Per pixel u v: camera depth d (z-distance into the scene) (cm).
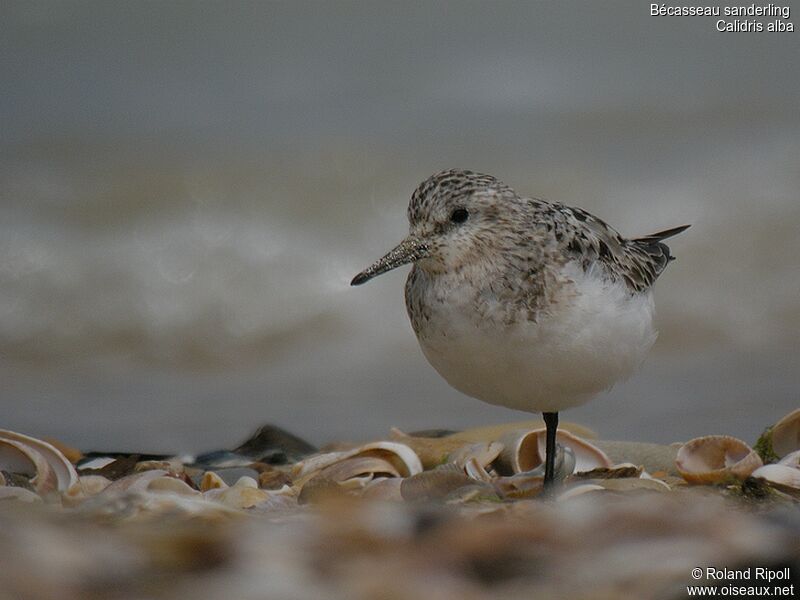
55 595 513
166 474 843
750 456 807
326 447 1020
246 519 646
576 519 611
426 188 799
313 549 572
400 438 946
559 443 899
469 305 781
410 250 791
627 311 797
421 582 542
